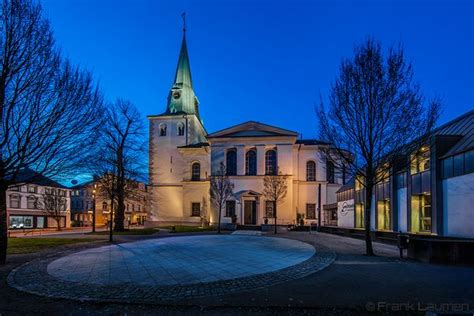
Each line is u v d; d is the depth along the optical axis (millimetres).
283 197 39781
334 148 14750
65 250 16750
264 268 10719
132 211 90688
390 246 17688
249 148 45562
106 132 31344
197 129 58625
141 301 7027
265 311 6352
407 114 13289
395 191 23188
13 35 10727
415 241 12375
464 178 16266
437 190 18016
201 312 6367
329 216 44344
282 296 7227
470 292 7371
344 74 14258
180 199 52375
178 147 51969
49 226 61625
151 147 53969
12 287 8445
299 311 6320
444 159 17859
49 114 11211
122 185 33750
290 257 13156
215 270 10469
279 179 39562
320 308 6410
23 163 10891
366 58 13805
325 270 10180
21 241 22031
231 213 43562
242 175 44656
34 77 10953
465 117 20516
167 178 53031
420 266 10852
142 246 18031
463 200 16281
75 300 7195
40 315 6340
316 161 46656
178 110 56062
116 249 16703
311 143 47625
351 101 13961
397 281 8531
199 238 23594
